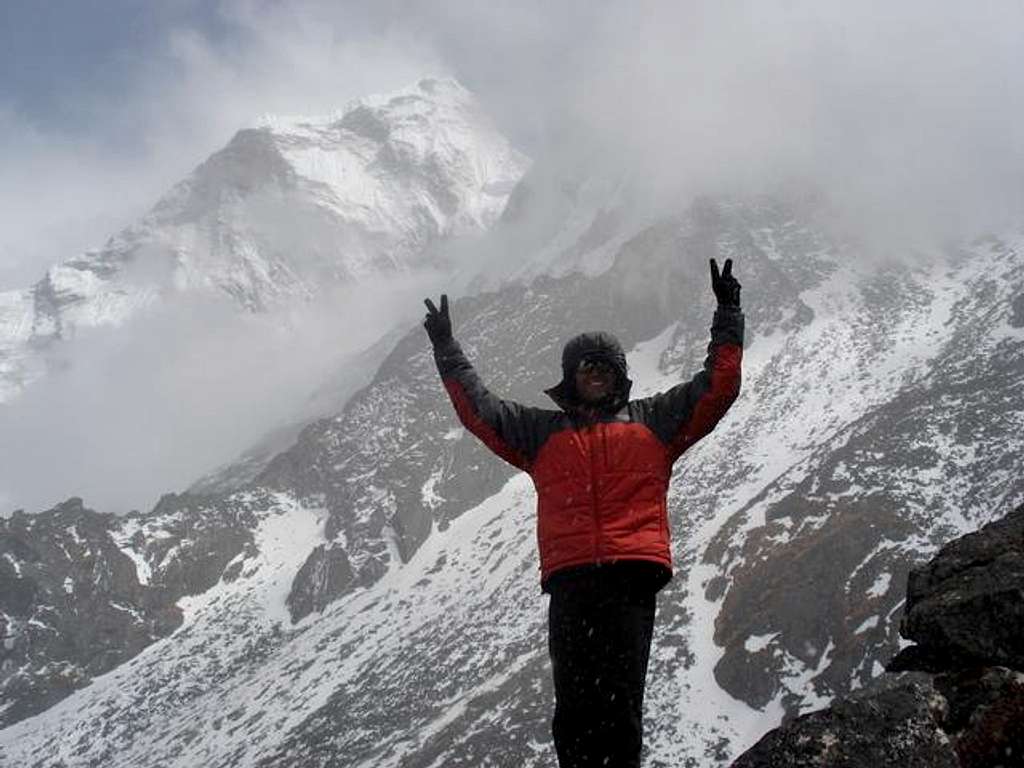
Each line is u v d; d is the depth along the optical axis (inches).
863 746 241.0
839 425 6688.0
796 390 7509.8
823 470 5251.0
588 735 248.1
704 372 273.6
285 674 6589.6
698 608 4670.3
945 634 275.4
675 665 4281.5
